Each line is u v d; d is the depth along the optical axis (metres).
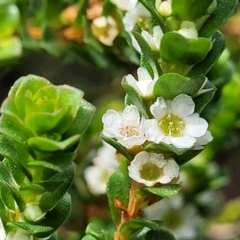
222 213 0.23
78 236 0.20
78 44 0.18
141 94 0.11
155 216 0.19
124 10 0.15
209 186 0.19
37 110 0.10
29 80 0.11
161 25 0.11
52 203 0.11
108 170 0.19
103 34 0.16
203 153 0.19
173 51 0.11
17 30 0.19
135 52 0.15
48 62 0.26
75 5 0.18
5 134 0.11
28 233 0.11
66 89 0.10
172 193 0.11
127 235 0.12
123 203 0.12
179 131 0.11
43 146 0.10
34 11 0.19
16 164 0.11
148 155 0.11
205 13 0.11
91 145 0.21
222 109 0.18
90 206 0.20
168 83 0.11
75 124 0.11
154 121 0.11
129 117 0.11
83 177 0.20
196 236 0.20
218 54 0.11
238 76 0.19
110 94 0.25
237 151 0.29
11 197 0.11
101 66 0.18
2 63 0.19
